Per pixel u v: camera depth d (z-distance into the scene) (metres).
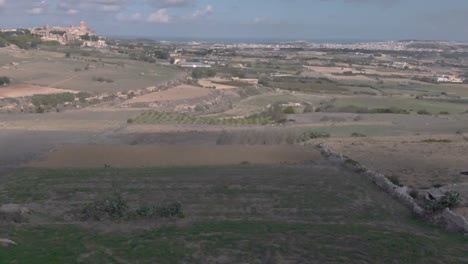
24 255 13.58
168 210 20.08
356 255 14.41
